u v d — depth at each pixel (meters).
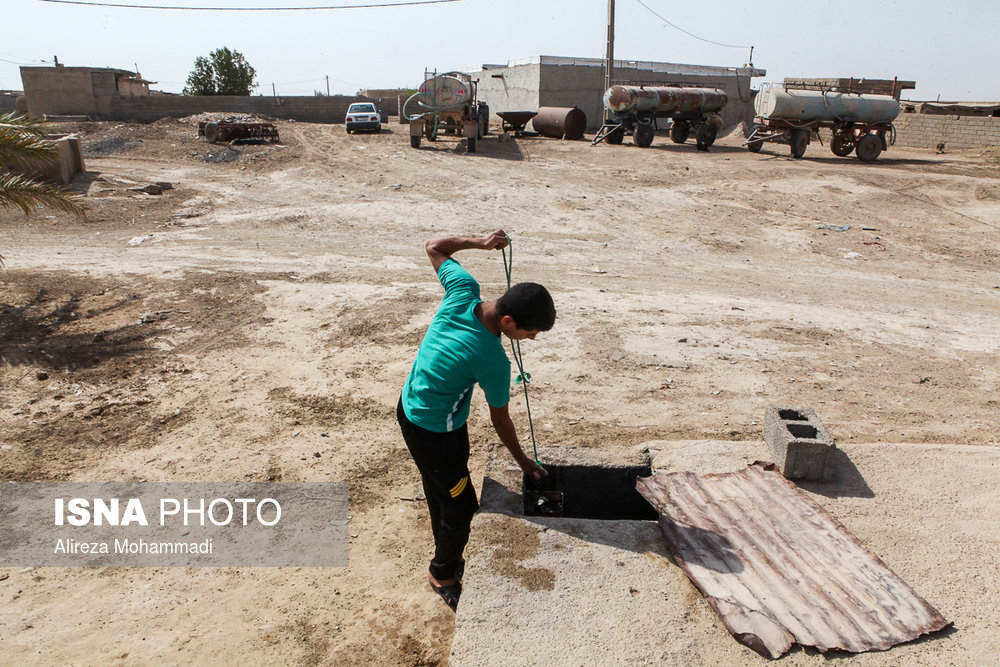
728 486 3.89
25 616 3.65
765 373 6.83
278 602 3.78
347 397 6.23
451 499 3.48
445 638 3.51
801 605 2.96
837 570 3.19
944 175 19.67
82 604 3.76
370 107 30.81
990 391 6.49
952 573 3.24
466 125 23.78
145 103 34.72
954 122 28.50
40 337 7.53
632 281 10.43
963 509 3.76
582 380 6.60
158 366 6.86
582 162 22.41
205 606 3.75
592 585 3.10
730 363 7.06
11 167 8.90
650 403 6.12
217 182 18.16
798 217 15.44
